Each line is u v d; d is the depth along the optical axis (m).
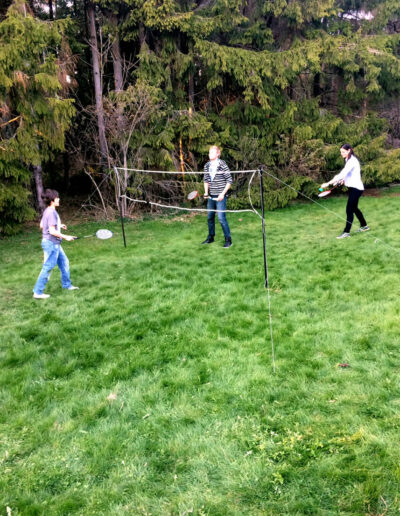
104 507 2.41
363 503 2.30
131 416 3.21
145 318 4.91
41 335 4.62
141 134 11.50
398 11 14.31
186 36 11.86
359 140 13.24
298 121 13.02
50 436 3.00
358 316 4.53
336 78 14.20
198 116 11.95
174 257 7.32
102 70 11.70
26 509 2.41
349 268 6.05
